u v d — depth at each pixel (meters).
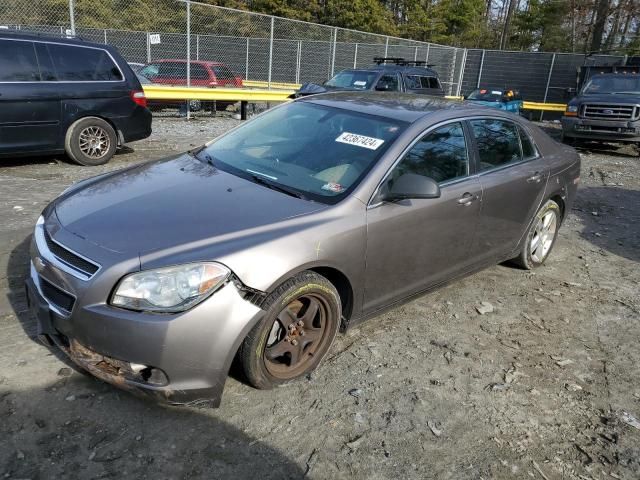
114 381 2.63
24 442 2.54
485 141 4.31
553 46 36.75
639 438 3.00
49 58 7.76
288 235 2.89
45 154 8.03
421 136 3.71
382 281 3.50
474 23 42.25
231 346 2.66
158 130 12.68
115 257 2.59
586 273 5.41
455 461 2.71
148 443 2.61
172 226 2.82
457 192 3.87
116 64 8.48
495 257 4.64
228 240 2.76
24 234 5.02
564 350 3.89
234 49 17.06
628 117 13.27
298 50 18.14
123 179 3.51
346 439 2.78
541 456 2.81
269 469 2.54
